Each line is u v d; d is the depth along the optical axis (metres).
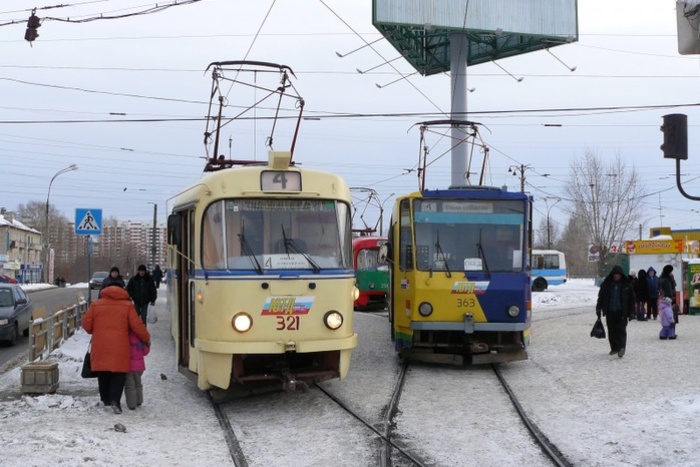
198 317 10.15
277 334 9.70
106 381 9.98
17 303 19.22
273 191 10.14
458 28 29.08
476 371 13.34
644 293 23.45
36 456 7.33
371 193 33.34
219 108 14.73
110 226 108.75
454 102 29.73
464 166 29.48
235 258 9.84
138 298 18.38
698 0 7.38
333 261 10.20
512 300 13.12
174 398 10.86
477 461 7.53
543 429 8.83
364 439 8.42
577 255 75.88
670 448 7.80
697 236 37.06
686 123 8.12
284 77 14.87
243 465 7.41
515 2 29.92
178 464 7.42
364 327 21.38
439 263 13.28
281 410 10.07
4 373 13.67
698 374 12.34
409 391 11.38
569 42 31.00
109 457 7.50
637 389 11.06
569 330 19.98
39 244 111.50
